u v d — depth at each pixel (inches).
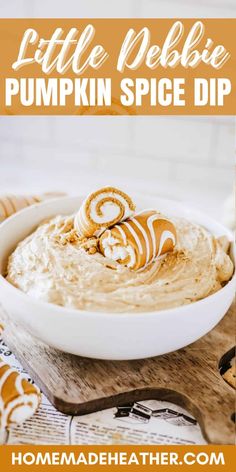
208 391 21.5
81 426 21.0
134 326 20.5
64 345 21.5
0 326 23.0
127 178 37.2
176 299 21.8
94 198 23.1
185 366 22.5
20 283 22.6
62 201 26.8
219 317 22.5
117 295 21.6
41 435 20.6
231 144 35.5
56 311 20.5
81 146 37.1
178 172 36.9
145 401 22.0
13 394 20.4
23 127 36.9
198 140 35.7
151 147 36.5
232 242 25.0
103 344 21.0
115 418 21.3
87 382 21.7
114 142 36.7
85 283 21.9
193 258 23.4
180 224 25.4
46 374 22.0
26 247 23.9
